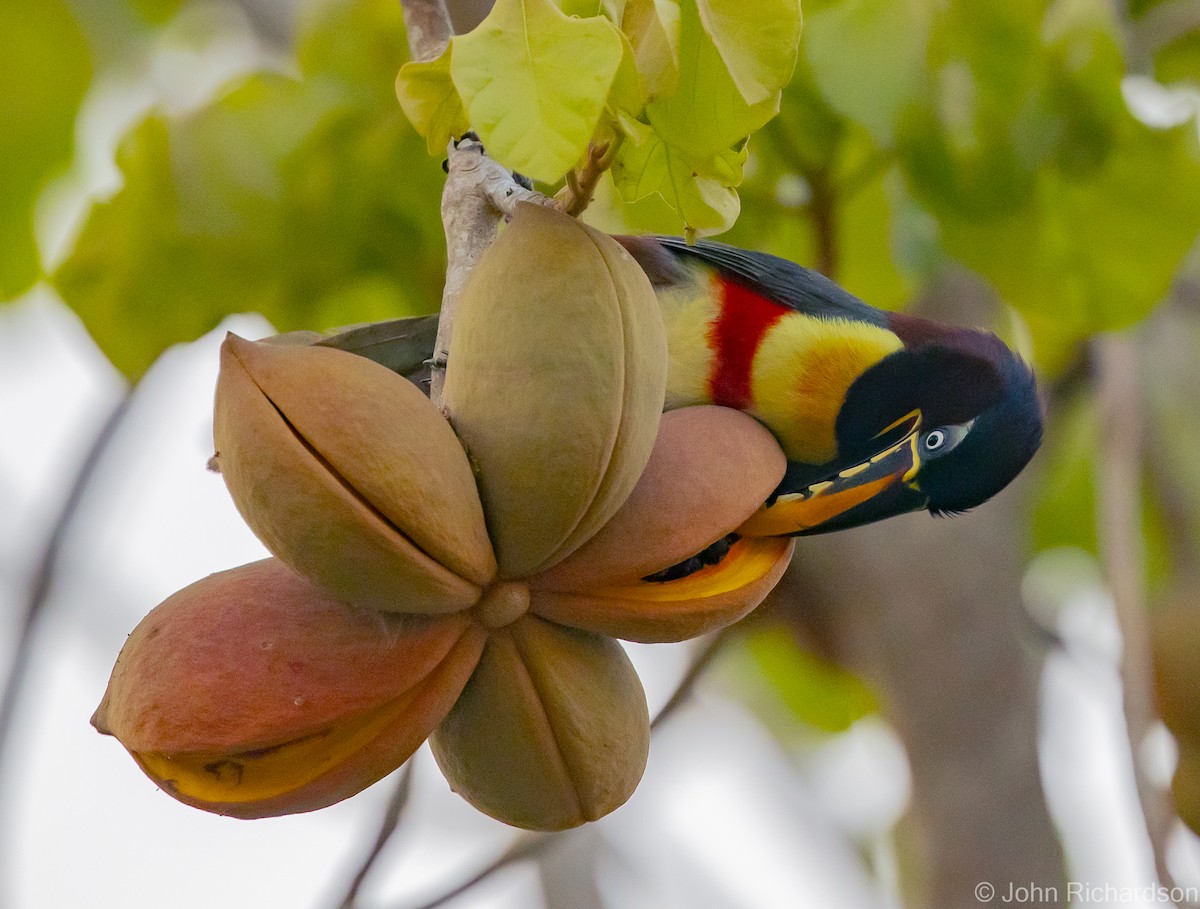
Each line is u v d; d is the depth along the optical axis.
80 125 9.18
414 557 6.97
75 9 9.04
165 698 6.97
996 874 7.98
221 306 7.92
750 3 7.00
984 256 7.81
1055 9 7.48
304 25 7.93
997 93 7.47
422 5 7.18
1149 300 7.98
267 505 6.97
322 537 6.96
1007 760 8.18
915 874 8.37
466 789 7.05
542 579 7.02
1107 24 7.46
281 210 7.77
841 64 7.46
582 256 7.00
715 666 10.61
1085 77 7.47
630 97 6.99
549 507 6.99
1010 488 8.94
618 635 7.04
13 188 9.12
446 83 7.01
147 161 7.70
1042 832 8.08
